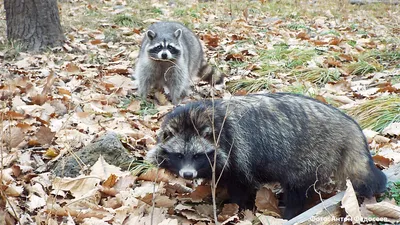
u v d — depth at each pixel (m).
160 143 1.54
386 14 4.08
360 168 1.51
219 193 1.62
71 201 1.52
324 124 1.51
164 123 1.54
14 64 2.60
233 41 3.05
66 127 1.92
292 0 4.53
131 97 2.36
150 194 1.52
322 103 1.55
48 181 1.62
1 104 2.05
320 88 2.34
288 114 1.51
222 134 1.49
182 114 1.51
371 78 2.44
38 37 2.86
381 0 4.48
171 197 1.60
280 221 1.47
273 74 2.52
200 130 1.49
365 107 2.02
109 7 3.91
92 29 3.29
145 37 2.53
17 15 2.85
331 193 1.55
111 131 1.81
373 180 1.51
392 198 1.51
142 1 4.17
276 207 1.56
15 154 1.70
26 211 1.49
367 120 1.97
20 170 1.65
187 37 2.59
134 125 2.00
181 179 1.66
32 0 2.82
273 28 3.46
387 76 2.41
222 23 3.55
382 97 2.07
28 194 1.57
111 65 2.68
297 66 2.56
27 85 2.23
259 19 3.80
